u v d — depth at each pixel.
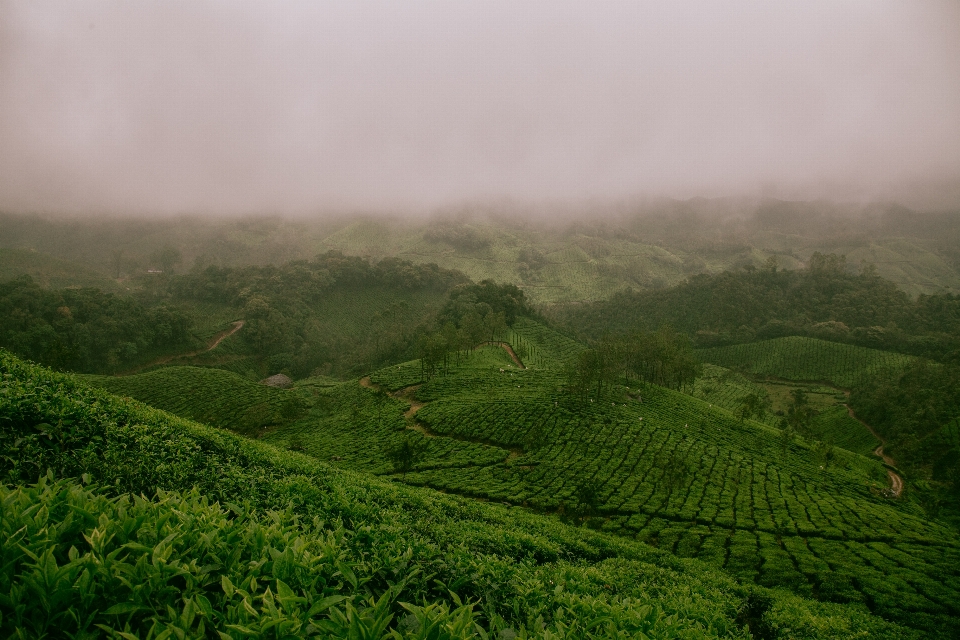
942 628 26.88
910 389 112.06
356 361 155.25
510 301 171.75
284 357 154.12
